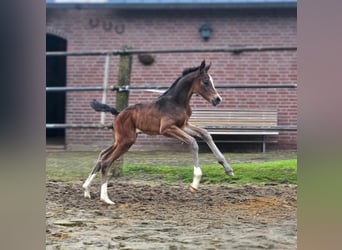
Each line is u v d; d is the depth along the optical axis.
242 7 11.09
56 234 4.26
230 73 11.32
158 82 11.37
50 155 10.20
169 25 11.43
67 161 9.27
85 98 11.45
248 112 11.05
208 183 7.17
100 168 6.04
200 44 11.41
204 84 5.95
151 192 6.46
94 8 11.20
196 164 5.90
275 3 11.02
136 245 3.91
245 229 4.50
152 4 11.12
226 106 11.23
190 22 11.40
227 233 4.34
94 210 5.36
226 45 11.37
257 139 10.89
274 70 11.27
